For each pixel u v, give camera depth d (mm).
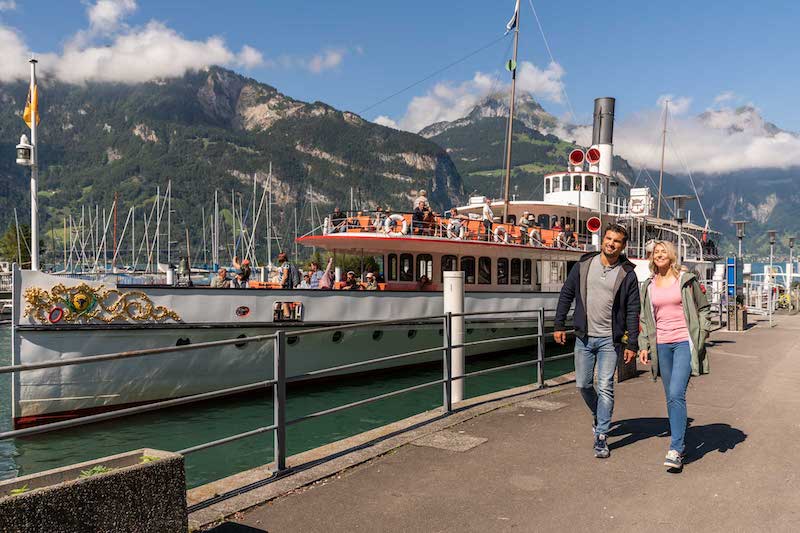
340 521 5305
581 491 5910
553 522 5207
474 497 5820
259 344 16141
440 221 20656
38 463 12008
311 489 6086
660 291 6691
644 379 12180
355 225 20641
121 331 14312
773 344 18453
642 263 22547
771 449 7180
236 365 15875
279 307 16484
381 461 6957
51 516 3596
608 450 6973
